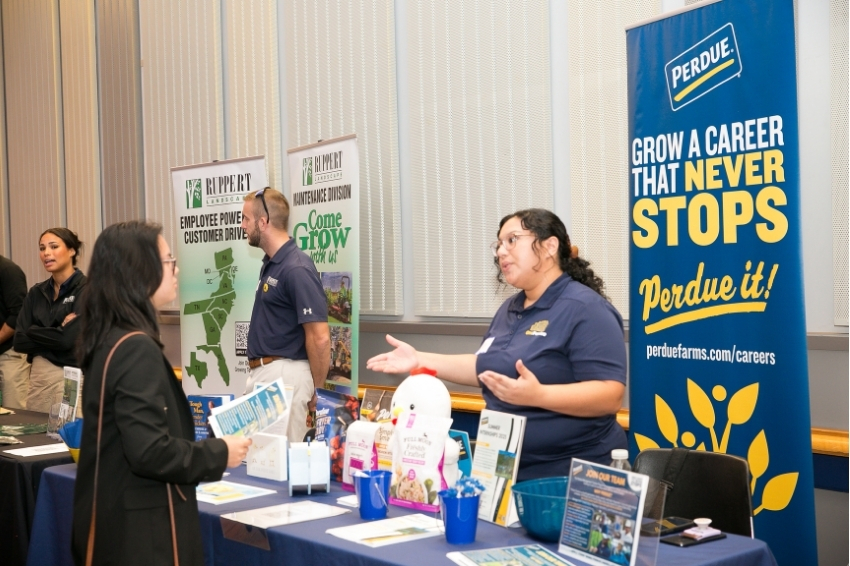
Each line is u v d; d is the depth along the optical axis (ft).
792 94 8.08
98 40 22.07
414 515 6.92
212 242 16.15
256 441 8.72
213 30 18.80
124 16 21.04
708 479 7.39
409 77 15.01
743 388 8.43
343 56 16.15
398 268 15.34
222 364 16.05
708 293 8.72
